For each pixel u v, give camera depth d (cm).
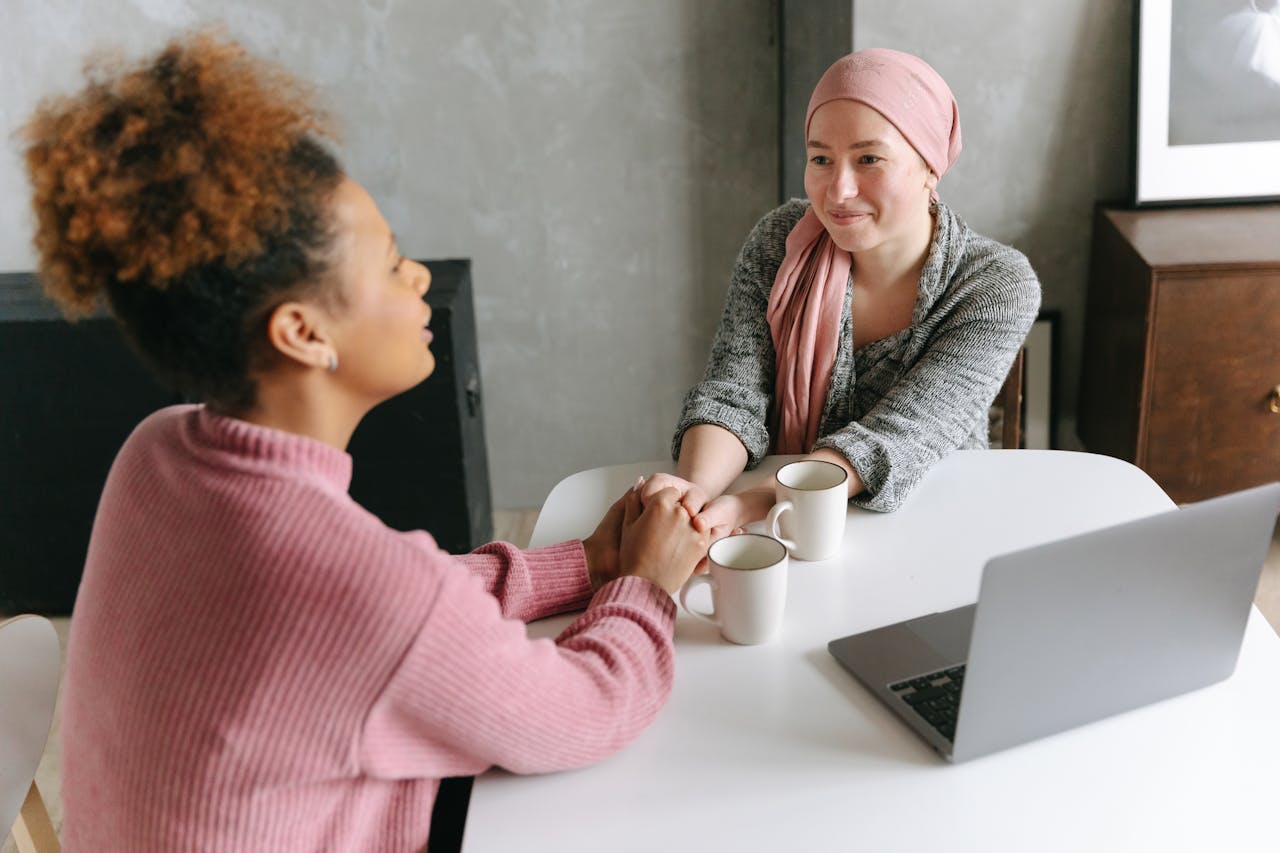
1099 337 262
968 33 249
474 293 298
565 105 279
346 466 90
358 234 88
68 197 81
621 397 309
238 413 91
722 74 275
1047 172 261
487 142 282
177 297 83
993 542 134
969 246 164
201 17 268
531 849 92
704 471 151
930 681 108
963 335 159
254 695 80
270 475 83
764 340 173
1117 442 251
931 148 156
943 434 152
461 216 289
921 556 131
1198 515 94
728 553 119
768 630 116
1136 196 254
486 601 89
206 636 81
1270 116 248
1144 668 101
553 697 93
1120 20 247
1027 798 94
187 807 82
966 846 89
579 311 299
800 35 256
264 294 84
